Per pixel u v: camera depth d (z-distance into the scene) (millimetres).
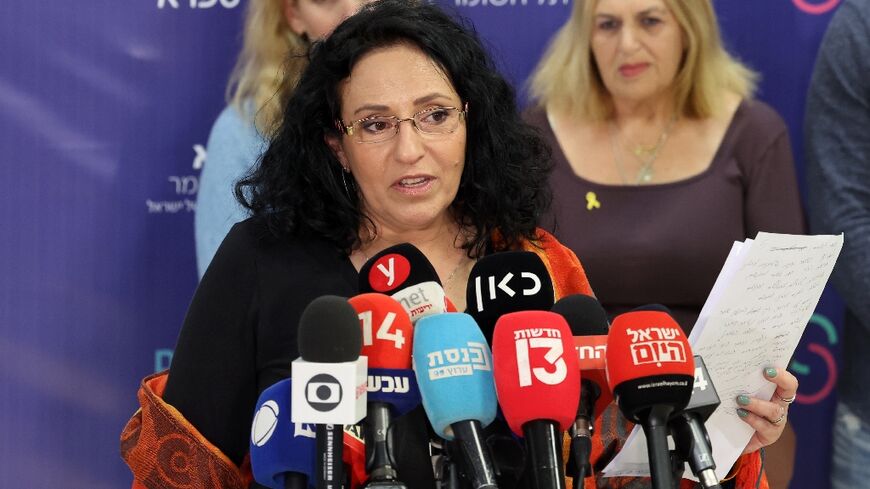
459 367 1705
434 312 1897
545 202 2520
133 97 4008
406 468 1807
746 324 2004
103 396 4035
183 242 4039
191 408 2246
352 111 2223
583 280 2465
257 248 2338
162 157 4016
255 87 3930
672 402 1705
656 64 3809
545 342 1686
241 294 2301
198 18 3973
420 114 2211
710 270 3795
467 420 1686
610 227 3814
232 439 2266
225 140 3936
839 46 3781
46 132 3998
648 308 1807
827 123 3818
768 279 1962
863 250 3760
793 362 3953
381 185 2227
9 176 3990
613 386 1737
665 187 3822
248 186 2457
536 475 1636
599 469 2090
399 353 1764
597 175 3848
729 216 3818
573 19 3889
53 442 4027
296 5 3883
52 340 4020
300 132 2328
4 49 3973
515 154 2426
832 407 3947
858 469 3902
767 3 3863
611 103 3861
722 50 3859
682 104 3848
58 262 4016
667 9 3789
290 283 2293
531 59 3939
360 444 1774
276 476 1821
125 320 4043
